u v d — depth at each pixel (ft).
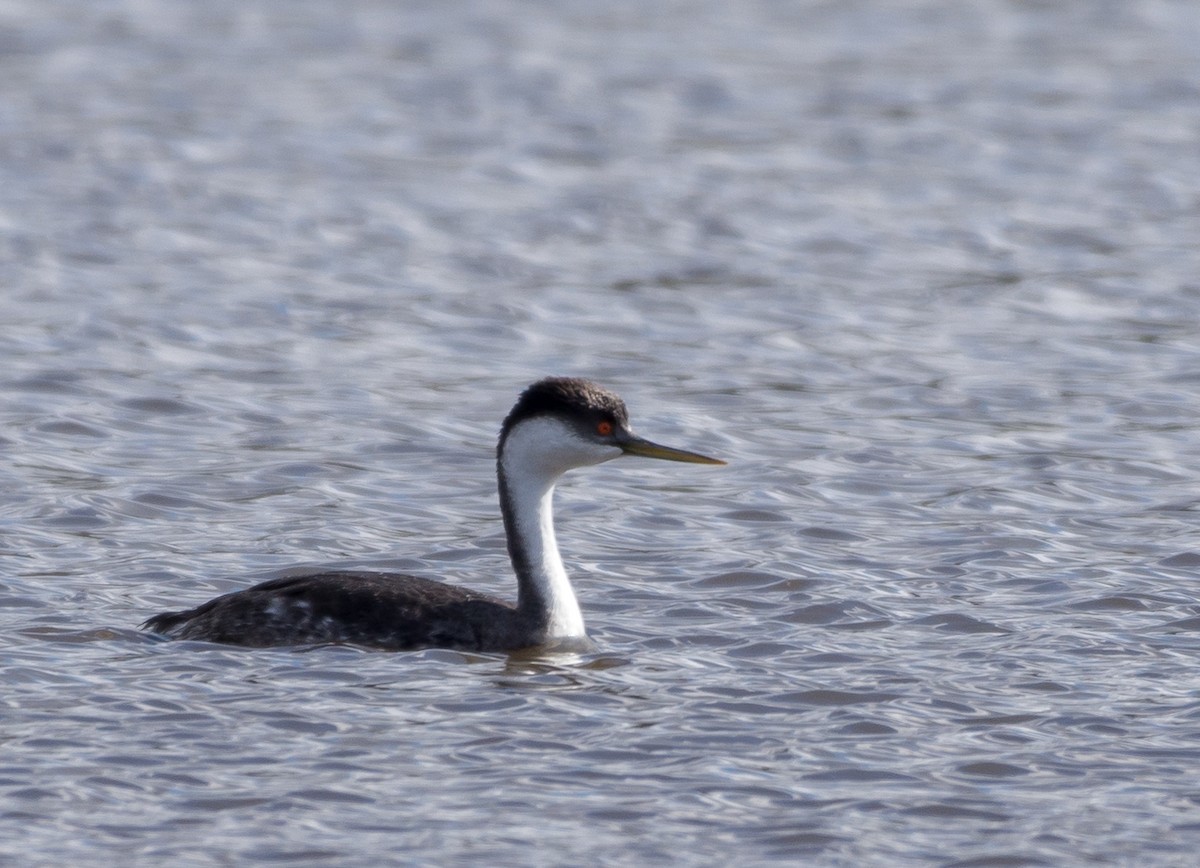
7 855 31.24
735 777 34.86
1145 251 95.71
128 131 121.29
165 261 89.66
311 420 65.21
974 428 65.31
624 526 53.72
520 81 144.46
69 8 171.63
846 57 156.76
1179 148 123.13
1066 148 123.24
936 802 33.88
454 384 70.85
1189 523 53.98
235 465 59.62
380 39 161.99
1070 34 168.35
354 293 85.05
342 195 106.22
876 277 90.12
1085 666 41.32
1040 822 33.12
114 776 34.32
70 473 58.13
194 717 37.22
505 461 43.52
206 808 33.17
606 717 37.81
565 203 106.01
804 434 64.39
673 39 163.94
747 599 46.83
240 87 139.13
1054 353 76.28
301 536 52.37
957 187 111.55
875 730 37.27
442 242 95.86
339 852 31.55
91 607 45.11
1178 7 182.70
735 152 121.29
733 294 86.43
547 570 43.09
